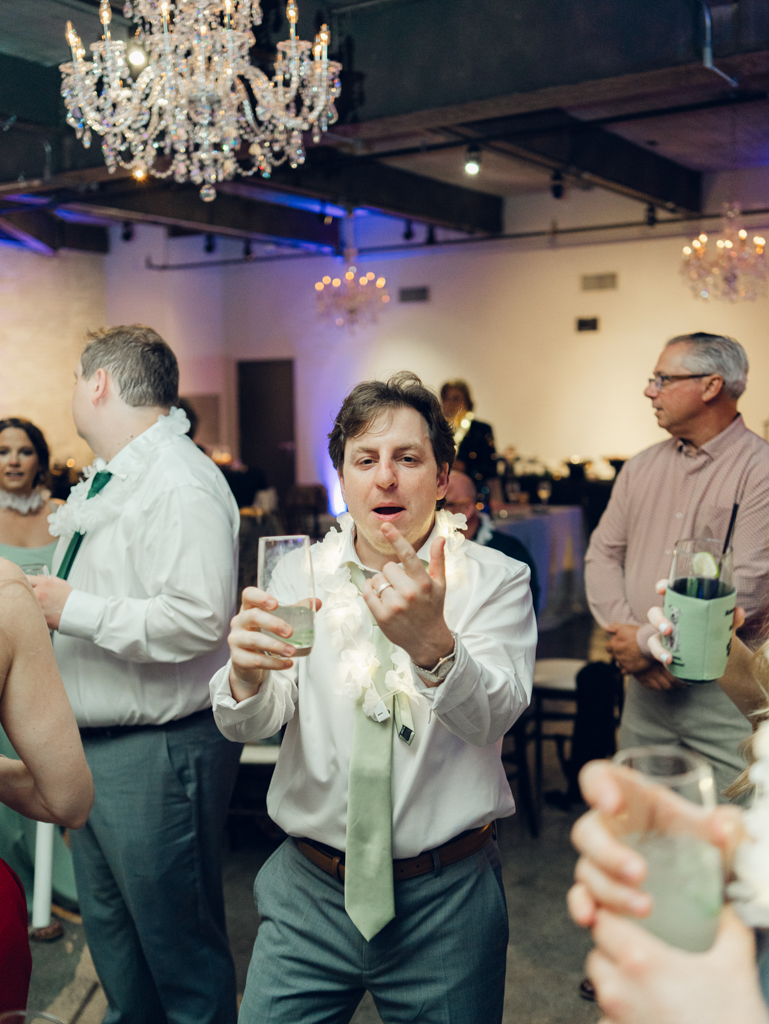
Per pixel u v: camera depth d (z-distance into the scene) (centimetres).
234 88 330
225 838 351
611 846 59
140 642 192
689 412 249
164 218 901
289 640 130
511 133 567
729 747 239
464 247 1106
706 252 800
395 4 356
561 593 780
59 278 1176
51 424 1169
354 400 146
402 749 142
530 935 286
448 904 144
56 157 485
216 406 1266
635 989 59
